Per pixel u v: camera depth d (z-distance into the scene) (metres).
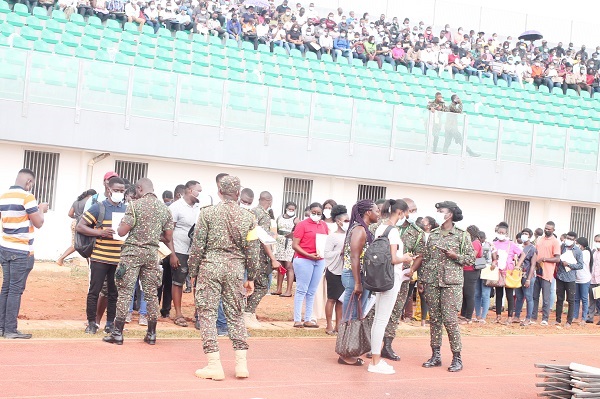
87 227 11.17
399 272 10.84
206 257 9.61
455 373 11.25
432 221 13.95
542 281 17.42
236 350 9.70
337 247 13.01
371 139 22.61
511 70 34.19
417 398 9.53
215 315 9.62
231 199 9.76
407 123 22.94
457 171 23.42
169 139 20.70
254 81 26.56
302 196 22.78
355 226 11.15
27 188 10.80
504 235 16.97
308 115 22.00
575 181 24.59
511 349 13.71
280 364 10.76
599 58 38.47
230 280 9.55
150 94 20.55
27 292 15.24
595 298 18.17
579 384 9.34
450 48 35.06
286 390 9.30
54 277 17.34
